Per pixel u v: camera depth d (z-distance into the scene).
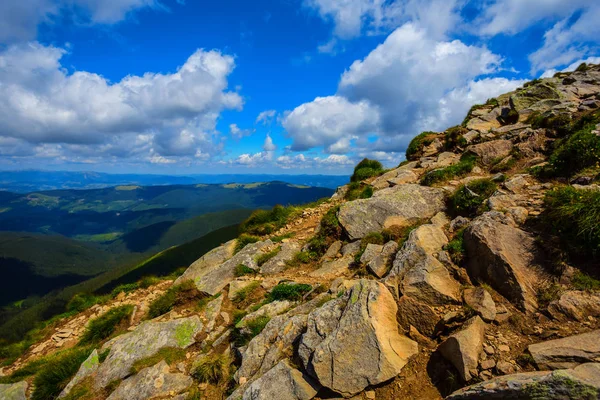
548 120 16.66
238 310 12.95
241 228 23.22
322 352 7.17
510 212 9.08
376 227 14.24
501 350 6.21
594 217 7.02
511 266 7.36
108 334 15.57
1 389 12.16
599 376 4.49
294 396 7.17
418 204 14.24
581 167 10.70
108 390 10.63
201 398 9.28
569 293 6.61
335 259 14.16
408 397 6.35
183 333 12.35
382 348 6.87
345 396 6.75
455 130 22.08
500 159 15.83
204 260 19.27
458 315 7.21
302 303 11.25
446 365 6.55
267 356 8.73
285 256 16.06
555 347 5.70
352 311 7.75
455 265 8.58
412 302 7.80
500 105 25.97
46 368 12.73
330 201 23.56
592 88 21.94
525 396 4.71
